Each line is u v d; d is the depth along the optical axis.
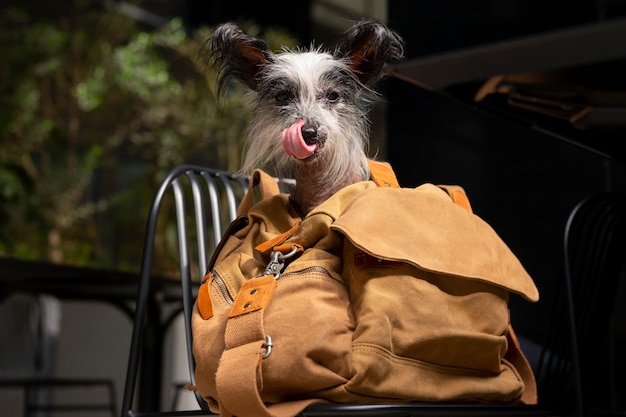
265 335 1.24
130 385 1.58
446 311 1.30
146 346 3.01
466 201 1.54
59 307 3.86
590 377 2.14
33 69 6.10
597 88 1.62
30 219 5.98
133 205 6.46
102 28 6.41
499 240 1.43
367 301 1.27
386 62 1.52
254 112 1.50
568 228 1.88
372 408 1.17
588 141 1.93
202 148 6.37
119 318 3.64
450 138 2.91
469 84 1.65
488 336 1.32
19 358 4.06
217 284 1.40
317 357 1.23
